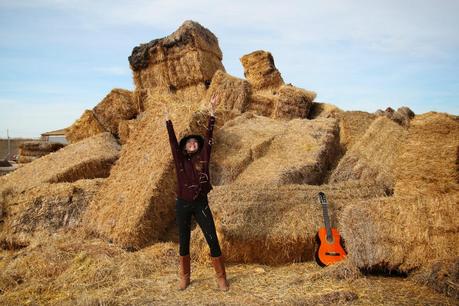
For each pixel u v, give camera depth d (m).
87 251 7.07
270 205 7.04
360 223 5.82
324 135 9.52
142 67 13.88
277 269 6.49
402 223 5.77
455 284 4.89
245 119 10.65
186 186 5.87
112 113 12.72
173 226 8.00
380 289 5.25
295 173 8.20
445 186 6.21
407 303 4.81
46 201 8.88
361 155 8.70
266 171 8.34
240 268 6.57
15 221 8.75
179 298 5.49
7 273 6.75
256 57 15.53
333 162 9.62
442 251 5.50
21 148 14.47
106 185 8.86
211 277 6.22
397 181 6.70
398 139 9.25
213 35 14.33
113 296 5.66
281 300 5.15
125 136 11.79
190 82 13.23
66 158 10.80
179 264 6.54
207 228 5.79
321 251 6.43
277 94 13.32
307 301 5.00
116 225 7.69
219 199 7.21
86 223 8.39
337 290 5.26
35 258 7.08
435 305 4.71
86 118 12.94
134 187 8.07
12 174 10.63
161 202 7.75
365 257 5.68
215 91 12.07
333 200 7.14
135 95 12.63
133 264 6.61
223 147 9.30
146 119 9.52
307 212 6.96
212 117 6.18
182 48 13.24
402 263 5.58
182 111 8.98
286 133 9.77
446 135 6.80
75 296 5.85
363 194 7.34
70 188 8.95
